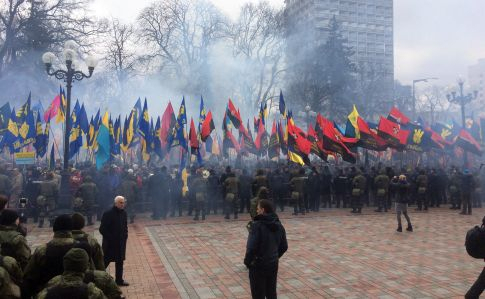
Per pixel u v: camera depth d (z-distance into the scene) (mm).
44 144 17594
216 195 17250
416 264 8977
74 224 5078
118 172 15977
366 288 7344
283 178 18172
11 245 4945
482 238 5785
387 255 9812
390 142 20484
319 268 8711
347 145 20562
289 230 13336
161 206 16141
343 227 13883
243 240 11789
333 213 17500
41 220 13617
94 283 4094
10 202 14484
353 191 17422
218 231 13305
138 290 7355
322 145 19906
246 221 15406
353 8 109438
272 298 5395
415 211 18203
